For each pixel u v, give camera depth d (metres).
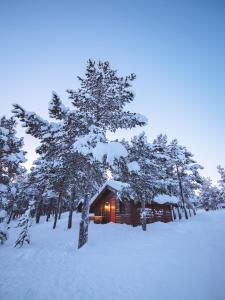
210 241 11.36
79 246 11.12
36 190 29.09
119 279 6.40
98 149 9.48
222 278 6.40
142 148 17.36
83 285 6.12
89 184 12.83
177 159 29.02
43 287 6.07
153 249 9.81
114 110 13.66
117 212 23.67
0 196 16.28
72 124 12.15
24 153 24.25
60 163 13.50
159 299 5.11
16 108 11.05
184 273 6.68
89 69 13.04
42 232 18.53
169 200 25.44
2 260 9.16
